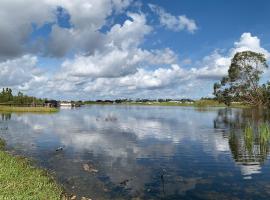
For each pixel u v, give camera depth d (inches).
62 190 740.0
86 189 779.4
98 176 895.7
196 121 2935.5
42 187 700.0
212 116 3666.3
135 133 1942.7
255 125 2342.5
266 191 771.4
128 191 771.4
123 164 1048.8
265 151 1283.2
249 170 973.2
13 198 592.7
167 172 946.1
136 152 1264.8
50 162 1067.9
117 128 2262.6
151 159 1128.8
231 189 788.0
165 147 1395.2
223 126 2381.9
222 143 1510.8
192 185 820.6
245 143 1501.0
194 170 973.2
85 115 4047.7
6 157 984.9
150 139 1660.9
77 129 2170.3
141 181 853.2
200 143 1513.3
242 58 4581.7
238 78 4682.6
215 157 1168.2
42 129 2143.2
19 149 1325.0
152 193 758.5
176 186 812.0
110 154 1220.5
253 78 4640.8
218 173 938.7
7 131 2005.4
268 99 4603.8
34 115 3791.8
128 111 5625.0
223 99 4997.5
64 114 4244.6
